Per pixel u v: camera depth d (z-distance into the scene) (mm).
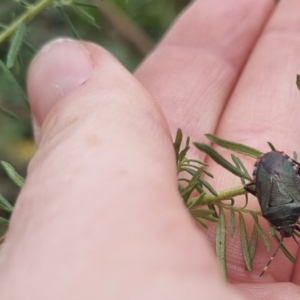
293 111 177
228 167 129
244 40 193
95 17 200
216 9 194
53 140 120
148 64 193
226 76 190
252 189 132
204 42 192
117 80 129
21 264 104
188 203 133
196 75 188
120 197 106
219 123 184
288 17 192
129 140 114
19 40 140
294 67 184
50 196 109
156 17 215
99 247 101
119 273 99
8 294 102
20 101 182
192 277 98
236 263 153
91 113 121
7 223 135
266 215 130
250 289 147
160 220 103
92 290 98
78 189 108
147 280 97
